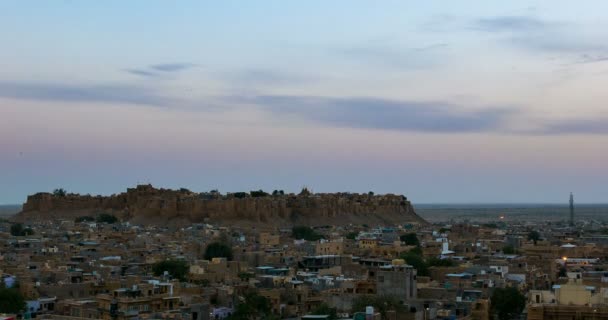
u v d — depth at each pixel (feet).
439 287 607.37
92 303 518.37
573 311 326.85
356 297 539.70
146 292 537.65
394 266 575.38
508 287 588.91
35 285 582.35
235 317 537.65
